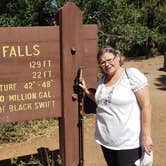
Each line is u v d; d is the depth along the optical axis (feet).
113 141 8.00
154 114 17.13
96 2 19.94
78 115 9.98
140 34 22.98
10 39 9.22
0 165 11.80
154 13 42.27
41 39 9.48
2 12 20.11
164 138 13.88
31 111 9.61
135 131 7.94
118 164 8.09
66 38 9.63
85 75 9.99
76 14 9.68
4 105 9.37
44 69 9.59
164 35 43.57
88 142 13.47
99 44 20.66
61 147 10.21
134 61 41.39
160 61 40.14
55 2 19.36
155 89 24.20
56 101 9.81
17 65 9.35
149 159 7.97
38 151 12.34
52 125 15.33
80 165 10.21
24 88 9.48
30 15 19.53
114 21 20.72
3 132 14.07
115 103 7.88
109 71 8.00
